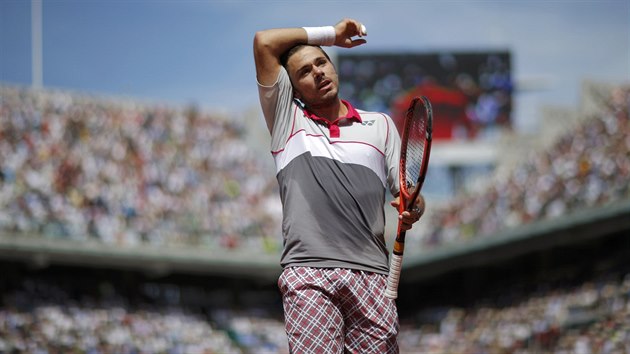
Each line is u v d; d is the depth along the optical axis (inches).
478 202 2780.5
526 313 2456.9
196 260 2704.2
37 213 2509.8
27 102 2886.3
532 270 2704.2
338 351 379.6
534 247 2470.5
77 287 2748.5
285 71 405.7
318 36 409.7
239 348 2689.5
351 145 398.6
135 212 2691.9
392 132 413.7
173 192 2837.1
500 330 2460.6
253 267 2792.8
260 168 3206.2
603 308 2229.3
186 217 2773.1
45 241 2490.2
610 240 2503.7
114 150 2861.7
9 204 2484.0
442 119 3555.6
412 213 388.5
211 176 3002.0
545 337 2284.7
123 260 2628.0
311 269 384.2
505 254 2549.2
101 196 2664.9
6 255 2456.9
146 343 2536.9
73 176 2672.2
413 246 2854.3
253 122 3393.2
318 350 376.8
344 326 390.3
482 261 2623.0
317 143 398.6
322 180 391.9
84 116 2957.7
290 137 403.9
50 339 2386.8
